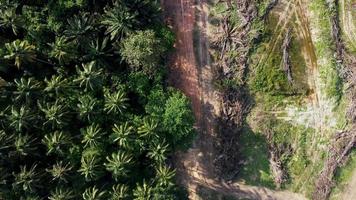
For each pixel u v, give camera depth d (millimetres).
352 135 36938
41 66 34375
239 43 37250
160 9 35031
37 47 33969
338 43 37219
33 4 34344
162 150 33406
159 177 33781
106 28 34219
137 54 32938
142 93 34500
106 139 33312
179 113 33531
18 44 32031
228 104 37312
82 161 32312
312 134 37406
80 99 33094
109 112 33250
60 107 32281
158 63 34938
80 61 34344
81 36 33469
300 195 37312
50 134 32562
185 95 36594
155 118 33875
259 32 37281
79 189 33375
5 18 32375
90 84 32844
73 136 33438
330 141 37219
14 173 32219
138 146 33406
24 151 31781
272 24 37406
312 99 37375
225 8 37406
